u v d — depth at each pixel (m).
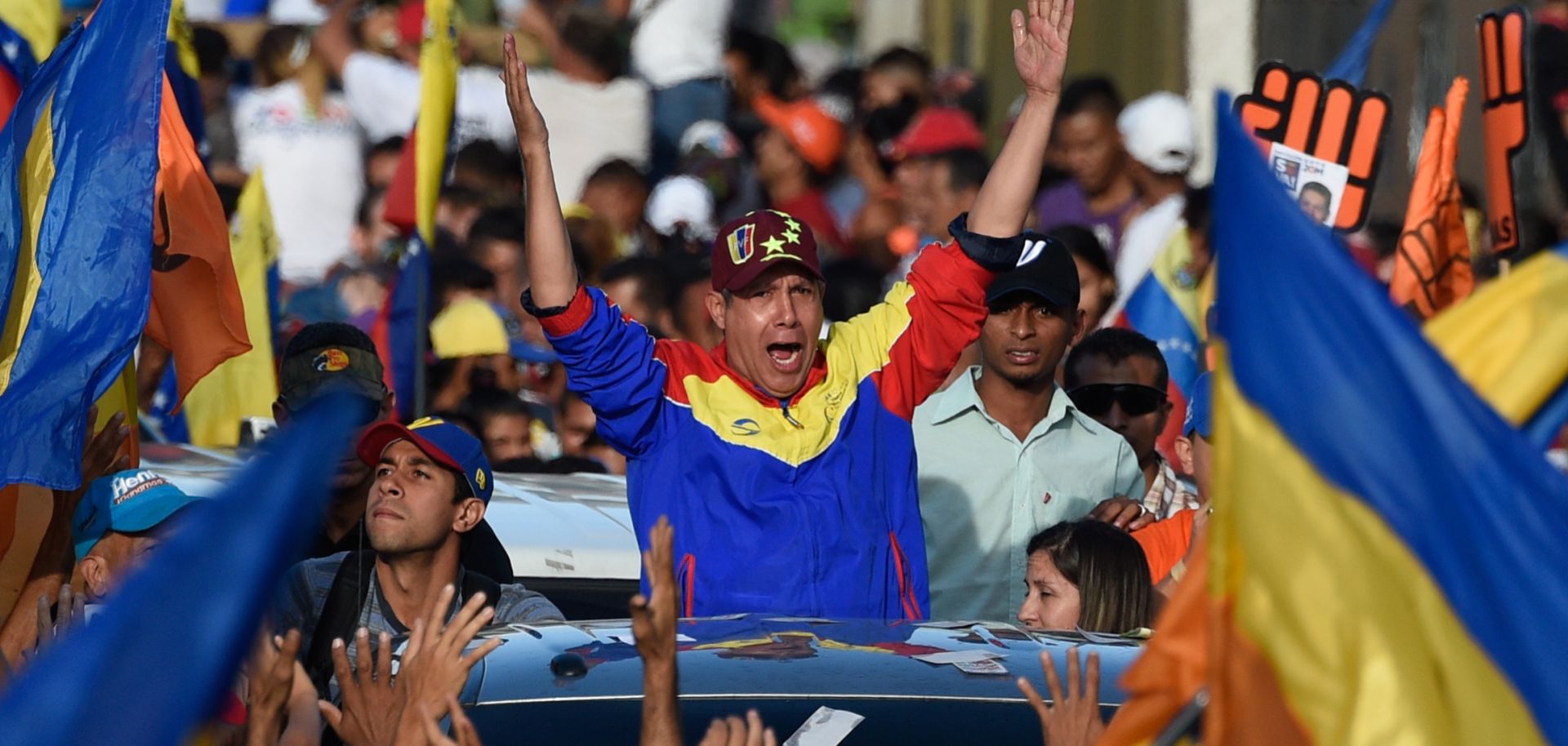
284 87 40.41
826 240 40.66
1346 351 8.74
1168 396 24.42
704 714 11.96
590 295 16.83
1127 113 37.03
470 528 16.98
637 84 41.94
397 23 40.47
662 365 17.11
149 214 17.30
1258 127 22.69
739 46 43.97
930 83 43.66
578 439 28.94
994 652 12.96
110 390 18.47
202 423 26.61
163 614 5.52
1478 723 8.66
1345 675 8.68
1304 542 8.71
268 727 11.77
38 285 17.38
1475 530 8.76
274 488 5.68
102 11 17.75
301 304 35.69
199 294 19.42
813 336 17.22
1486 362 10.10
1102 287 28.23
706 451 16.84
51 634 14.55
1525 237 33.91
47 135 17.77
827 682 12.30
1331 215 22.48
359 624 16.53
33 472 16.42
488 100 40.78
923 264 17.92
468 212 36.31
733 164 40.72
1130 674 9.66
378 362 20.09
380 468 16.77
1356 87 22.47
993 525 21.22
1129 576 16.95
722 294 17.41
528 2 42.31
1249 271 8.74
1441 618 8.70
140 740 5.43
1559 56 34.03
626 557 18.03
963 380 21.64
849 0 51.19
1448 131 19.33
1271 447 8.74
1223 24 44.50
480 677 12.62
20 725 5.44
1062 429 21.64
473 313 29.19
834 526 16.69
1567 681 8.70
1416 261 19.30
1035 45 17.86
